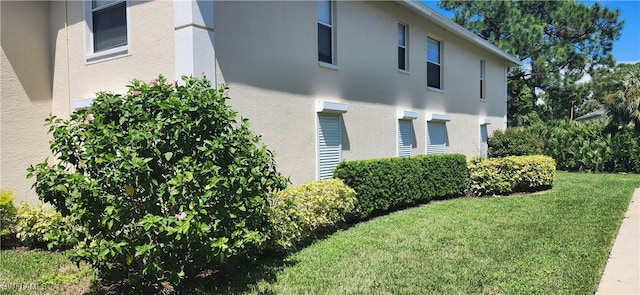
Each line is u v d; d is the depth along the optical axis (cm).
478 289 415
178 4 581
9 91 711
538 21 2673
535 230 657
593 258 505
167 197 385
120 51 654
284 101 735
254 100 670
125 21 658
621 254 522
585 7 2617
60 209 387
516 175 1064
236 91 636
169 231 348
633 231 638
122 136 379
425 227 699
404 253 544
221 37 611
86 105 695
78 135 390
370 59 982
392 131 1062
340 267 491
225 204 401
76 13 719
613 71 2800
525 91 2662
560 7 2703
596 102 3200
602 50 2716
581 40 2742
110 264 387
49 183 372
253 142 458
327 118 851
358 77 941
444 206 916
